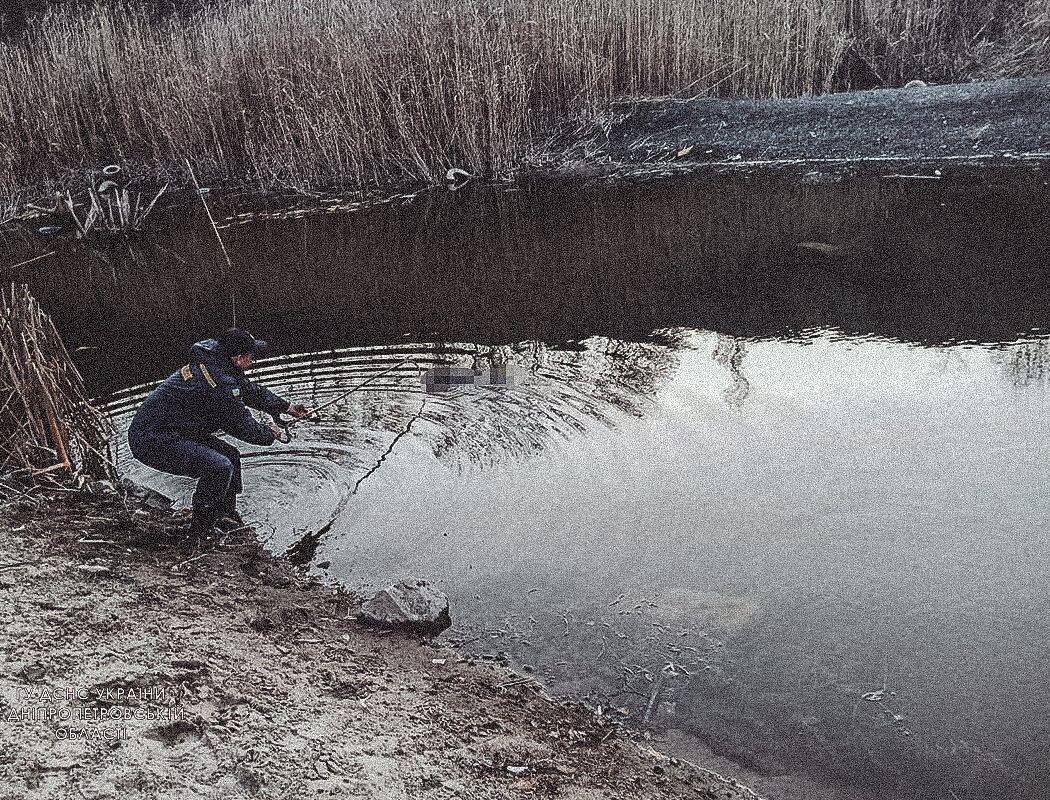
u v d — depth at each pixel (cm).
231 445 672
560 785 401
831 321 953
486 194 1590
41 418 673
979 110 1542
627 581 557
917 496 619
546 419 761
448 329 1002
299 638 506
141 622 492
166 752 376
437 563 586
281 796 356
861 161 1530
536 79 1783
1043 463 647
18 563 548
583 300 1070
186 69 1833
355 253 1351
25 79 1834
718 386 809
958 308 957
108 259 1445
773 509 617
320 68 1767
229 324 1088
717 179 1523
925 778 411
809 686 467
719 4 1780
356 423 770
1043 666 467
